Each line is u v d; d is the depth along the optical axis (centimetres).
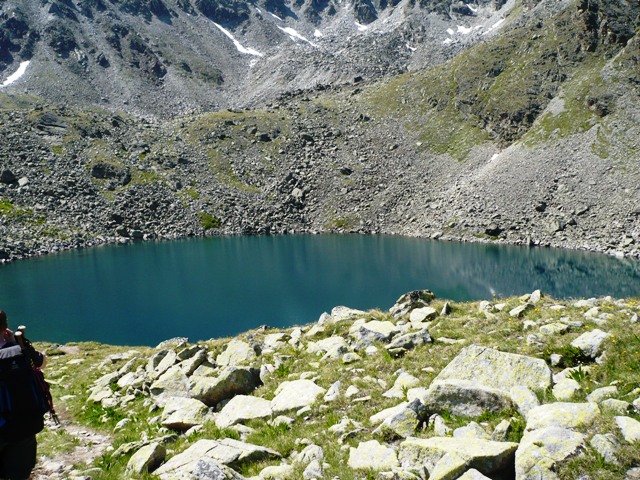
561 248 10212
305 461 1092
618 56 13788
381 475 909
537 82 14925
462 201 12875
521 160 12950
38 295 6838
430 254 10088
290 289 7150
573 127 12875
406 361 1709
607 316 1730
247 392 1836
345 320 2562
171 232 13500
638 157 11156
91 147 15862
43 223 12125
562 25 16025
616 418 888
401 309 2575
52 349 3850
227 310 5969
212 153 17025
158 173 15512
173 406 1792
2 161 13812
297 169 16288
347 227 13850
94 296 6769
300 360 2069
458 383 1179
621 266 8400
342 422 1275
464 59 18200
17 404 564
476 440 936
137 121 19575
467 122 15988
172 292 6994
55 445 1598
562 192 11450
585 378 1227
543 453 816
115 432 1772
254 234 13875
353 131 17612
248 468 1117
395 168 15575
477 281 7500
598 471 768
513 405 1096
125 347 3966
